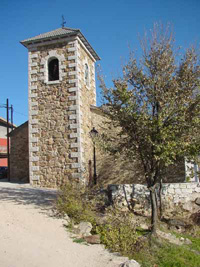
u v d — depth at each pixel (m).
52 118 14.18
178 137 7.34
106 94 8.02
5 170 21.08
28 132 15.43
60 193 8.97
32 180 13.89
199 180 10.37
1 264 4.82
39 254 5.49
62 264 5.21
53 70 15.28
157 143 7.16
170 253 6.26
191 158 7.62
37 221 7.48
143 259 5.84
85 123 14.83
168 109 7.27
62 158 13.66
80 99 14.26
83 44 15.50
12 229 6.62
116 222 7.07
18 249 5.56
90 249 6.10
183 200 9.66
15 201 9.67
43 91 14.60
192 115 7.52
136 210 9.56
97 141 8.25
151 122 7.09
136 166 10.07
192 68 8.00
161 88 7.74
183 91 7.69
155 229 7.23
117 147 8.00
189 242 7.19
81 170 13.32
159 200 9.20
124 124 7.75
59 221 7.62
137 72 8.12
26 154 16.03
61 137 13.87
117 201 9.70
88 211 8.08
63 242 6.32
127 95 7.42
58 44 14.74
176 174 10.63
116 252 6.03
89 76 16.58
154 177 7.72
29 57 15.08
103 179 13.62
